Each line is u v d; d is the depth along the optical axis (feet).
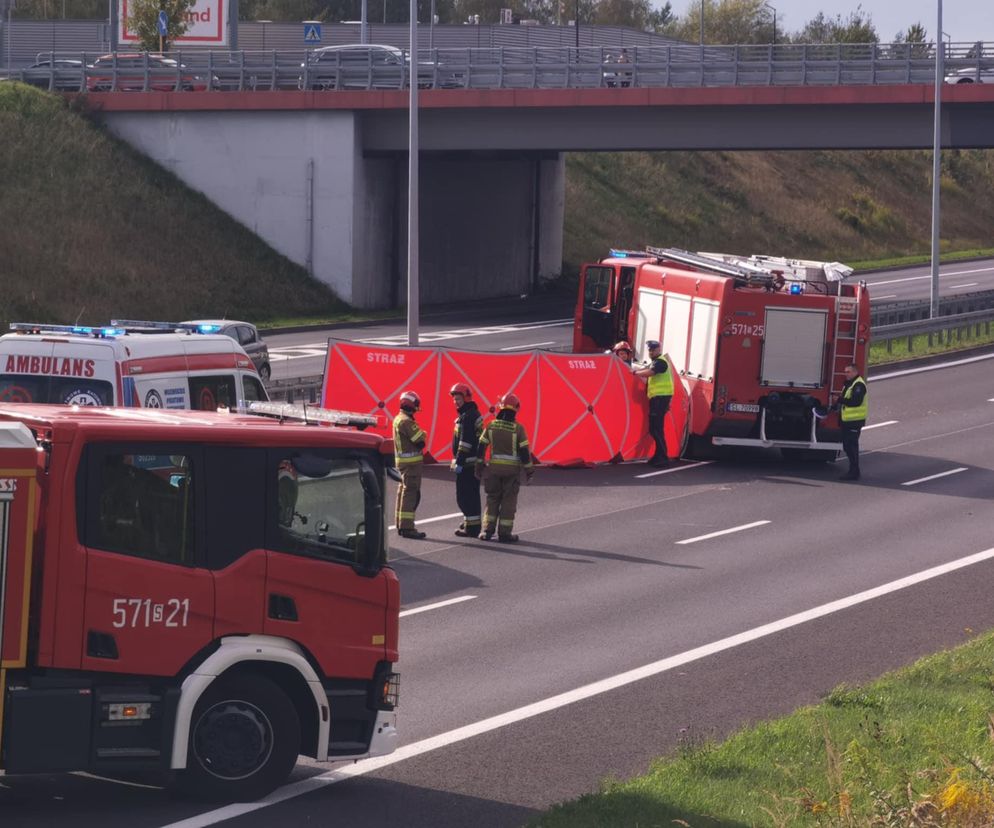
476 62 282.36
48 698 46.11
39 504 46.39
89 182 269.44
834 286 141.79
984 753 52.21
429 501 118.11
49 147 270.87
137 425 47.62
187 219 277.64
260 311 266.36
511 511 101.91
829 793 46.98
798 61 261.24
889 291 340.59
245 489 49.29
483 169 324.19
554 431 137.28
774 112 264.31
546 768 54.65
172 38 328.70
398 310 292.81
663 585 88.89
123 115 290.76
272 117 283.38
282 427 50.26
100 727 46.98
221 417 52.34
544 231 348.18
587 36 429.79
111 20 332.39
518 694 65.05
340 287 283.38
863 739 54.75
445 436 134.92
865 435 159.02
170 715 47.65
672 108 268.41
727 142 268.62
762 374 137.39
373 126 283.59
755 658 72.02
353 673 51.37
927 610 83.15
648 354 149.28
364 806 49.78
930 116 258.16
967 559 98.12
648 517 112.68
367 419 53.31
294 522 50.37
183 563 48.34
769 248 418.72
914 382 199.62
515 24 432.66
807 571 93.71
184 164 288.71
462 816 48.88
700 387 140.77
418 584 88.12
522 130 277.44
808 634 77.20
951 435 158.81
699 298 142.82
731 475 134.41
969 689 64.18
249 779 49.47
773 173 465.47
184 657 48.11
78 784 51.67
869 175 495.41
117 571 47.03
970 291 338.95
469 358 134.62
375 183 289.33
